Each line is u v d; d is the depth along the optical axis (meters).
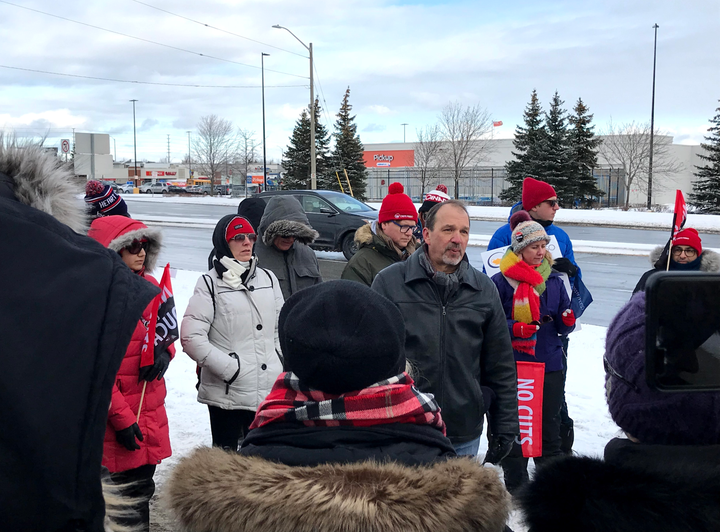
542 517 1.35
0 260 1.19
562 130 45.25
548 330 4.16
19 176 1.33
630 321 1.53
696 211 42.81
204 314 3.70
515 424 3.31
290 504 1.33
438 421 1.69
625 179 55.16
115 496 1.41
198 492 1.42
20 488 1.11
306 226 4.70
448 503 1.36
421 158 54.25
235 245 3.79
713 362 1.22
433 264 3.21
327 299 1.57
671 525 1.23
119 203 4.66
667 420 1.42
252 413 3.82
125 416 2.96
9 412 1.12
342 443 1.53
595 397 5.74
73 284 1.21
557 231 4.90
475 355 3.20
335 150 51.28
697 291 1.21
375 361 1.52
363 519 1.30
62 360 1.16
